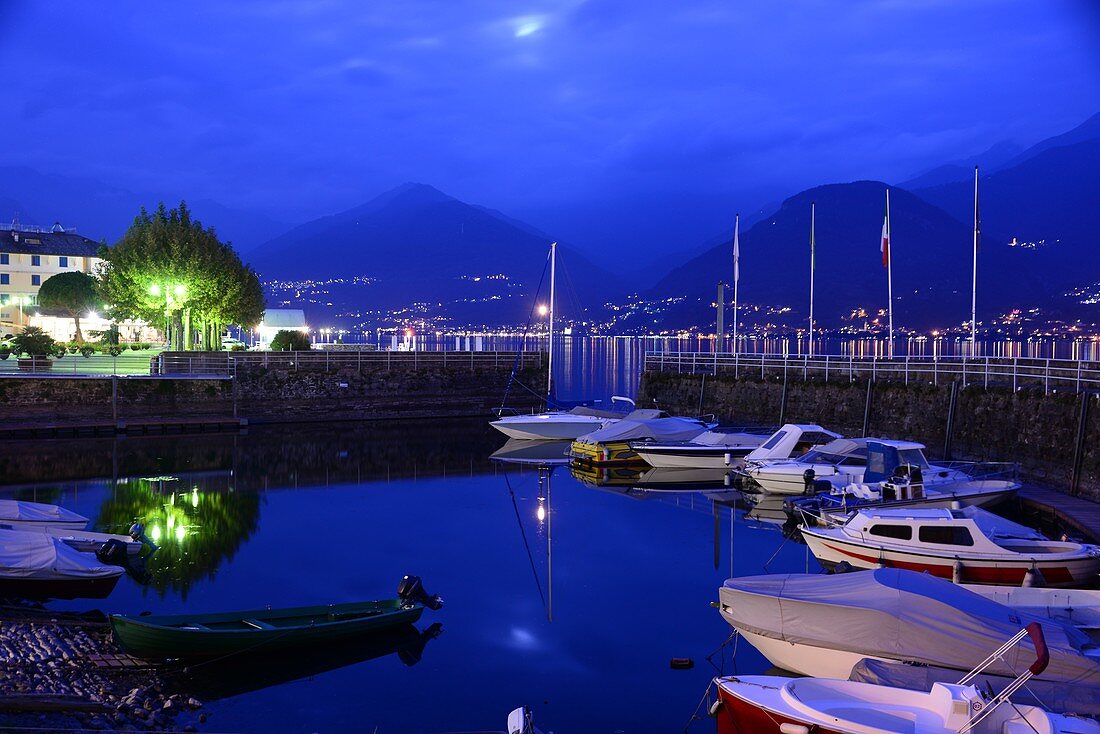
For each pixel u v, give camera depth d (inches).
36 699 548.1
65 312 3321.9
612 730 588.7
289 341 3225.9
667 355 2342.5
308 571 952.3
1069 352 6077.8
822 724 461.1
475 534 1143.0
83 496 1353.3
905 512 870.4
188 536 1111.0
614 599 866.1
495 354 2642.7
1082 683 504.7
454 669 689.0
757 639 628.7
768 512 1282.0
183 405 2197.3
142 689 609.9
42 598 816.9
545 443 2034.9
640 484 1521.9
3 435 1955.0
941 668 537.6
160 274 2677.2
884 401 1592.0
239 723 581.0
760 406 1903.3
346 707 614.9
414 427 2308.1
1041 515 1092.5
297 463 1721.2
